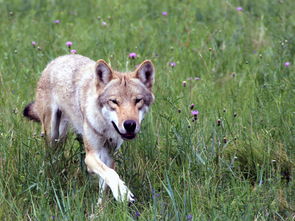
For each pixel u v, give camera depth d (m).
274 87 11.90
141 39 15.29
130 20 17.27
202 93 12.10
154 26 16.64
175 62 14.07
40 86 10.70
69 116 10.09
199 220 7.90
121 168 9.82
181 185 9.09
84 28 16.30
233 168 9.66
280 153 9.80
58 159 9.60
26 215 8.50
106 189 9.31
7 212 8.38
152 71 9.09
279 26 15.42
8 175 9.26
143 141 10.12
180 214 8.00
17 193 8.76
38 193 8.90
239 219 7.89
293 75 12.37
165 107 11.31
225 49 14.58
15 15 17.53
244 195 8.52
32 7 18.39
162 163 9.94
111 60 12.94
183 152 9.64
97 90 8.96
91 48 14.18
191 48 14.93
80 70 9.93
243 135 10.42
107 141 9.34
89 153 9.23
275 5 17.67
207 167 9.30
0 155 9.55
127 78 8.92
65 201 8.42
